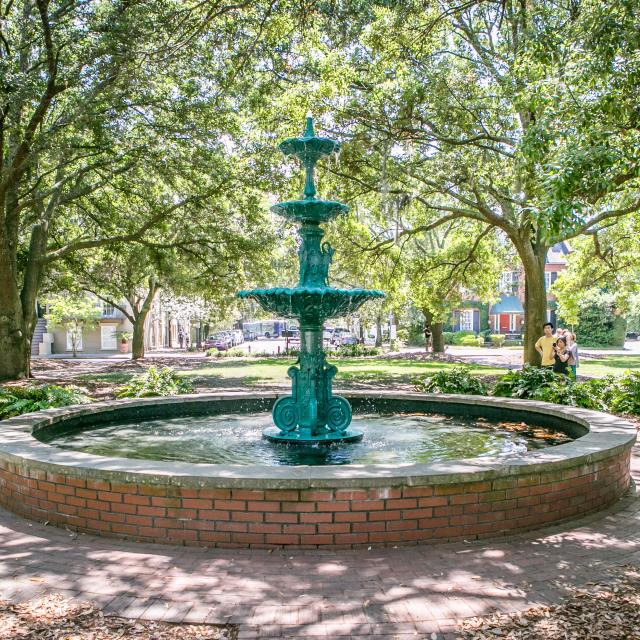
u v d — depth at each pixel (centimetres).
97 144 1562
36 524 496
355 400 1033
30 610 343
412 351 3978
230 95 1600
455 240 2622
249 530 435
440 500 446
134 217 2211
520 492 473
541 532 476
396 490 438
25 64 1294
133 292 3300
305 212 716
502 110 1371
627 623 327
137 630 321
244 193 1900
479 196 1609
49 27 1196
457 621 331
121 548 439
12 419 741
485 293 2666
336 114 1446
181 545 443
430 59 1466
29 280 1933
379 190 1678
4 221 1648
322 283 738
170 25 1068
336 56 1377
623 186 874
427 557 421
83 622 329
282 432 741
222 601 354
